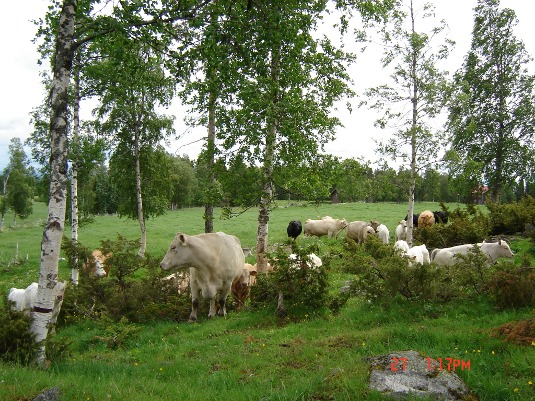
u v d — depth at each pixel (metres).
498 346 6.86
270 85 12.30
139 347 9.58
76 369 7.38
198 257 11.55
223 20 8.43
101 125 21.09
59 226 7.65
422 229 20.53
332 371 6.33
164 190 24.23
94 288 12.50
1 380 6.01
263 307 11.63
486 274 9.63
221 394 6.09
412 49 17.84
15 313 7.70
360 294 10.63
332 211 49.22
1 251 28.86
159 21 8.04
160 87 18.56
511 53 28.86
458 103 18.03
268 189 13.80
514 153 28.83
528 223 19.36
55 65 7.75
